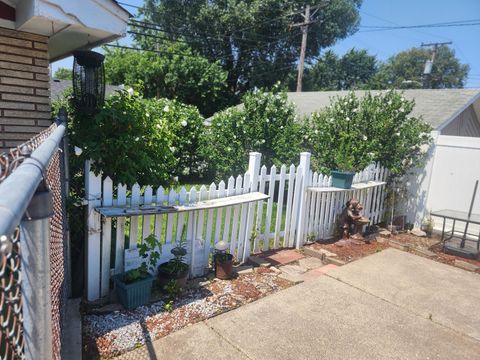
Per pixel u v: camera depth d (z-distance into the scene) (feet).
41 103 11.53
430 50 134.92
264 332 9.98
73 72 12.22
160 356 8.57
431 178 21.97
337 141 22.98
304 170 16.99
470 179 20.51
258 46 80.18
